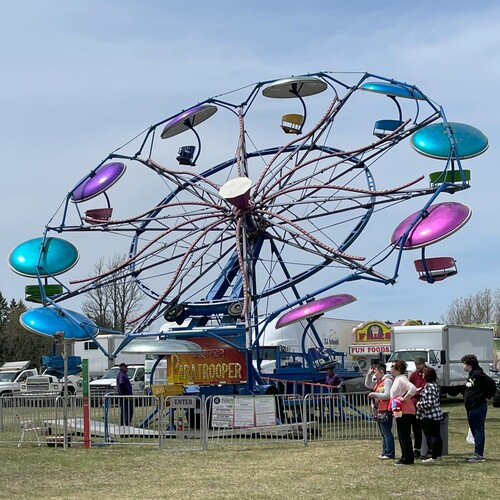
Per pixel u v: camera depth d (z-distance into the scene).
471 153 22.19
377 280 22.27
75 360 45.72
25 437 19.94
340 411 18.92
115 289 67.19
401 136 23.86
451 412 28.23
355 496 11.32
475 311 108.00
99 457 16.56
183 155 26.92
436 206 21.89
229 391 23.09
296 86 24.98
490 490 11.64
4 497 11.91
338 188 23.91
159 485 12.79
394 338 35.38
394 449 15.27
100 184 25.86
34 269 25.27
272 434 18.83
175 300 24.84
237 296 25.03
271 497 11.38
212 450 17.27
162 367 33.94
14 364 57.19
